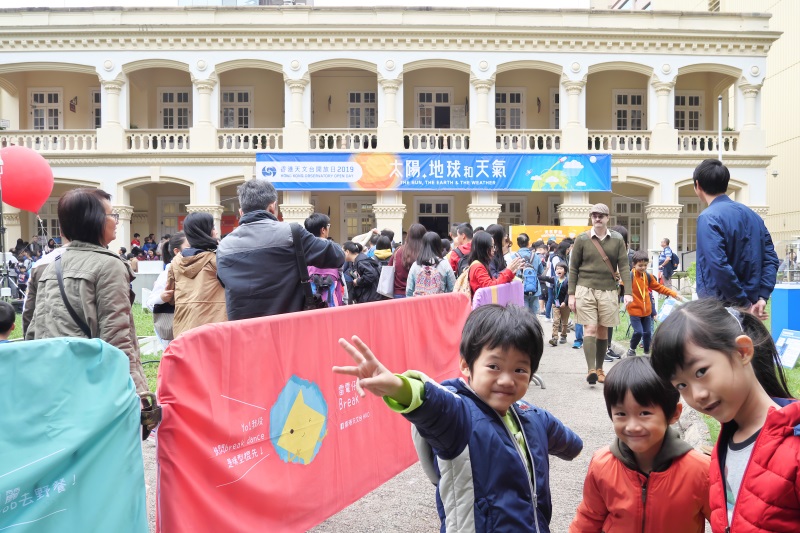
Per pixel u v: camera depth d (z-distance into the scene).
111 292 3.40
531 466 2.03
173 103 24.28
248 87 24.41
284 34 21.17
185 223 4.73
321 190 21.08
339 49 21.38
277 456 2.96
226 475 2.61
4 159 9.72
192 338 2.49
